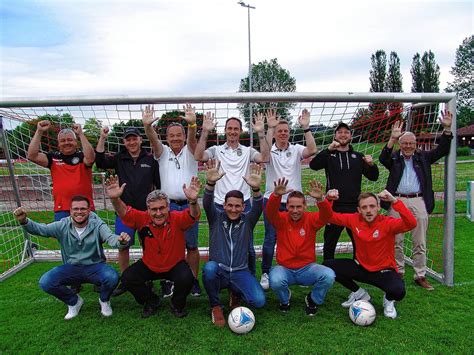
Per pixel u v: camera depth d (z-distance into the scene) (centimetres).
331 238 393
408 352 274
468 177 1480
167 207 326
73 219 335
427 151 406
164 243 330
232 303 356
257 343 290
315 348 282
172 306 342
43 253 540
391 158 404
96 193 816
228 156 387
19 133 488
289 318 334
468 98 5606
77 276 339
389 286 325
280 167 398
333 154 395
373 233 335
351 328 313
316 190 328
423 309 345
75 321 335
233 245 336
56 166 394
